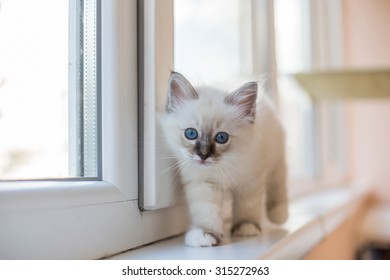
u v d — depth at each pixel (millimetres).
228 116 859
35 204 558
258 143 931
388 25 2795
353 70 1575
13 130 658
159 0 815
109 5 733
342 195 1995
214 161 835
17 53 665
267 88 1257
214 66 1321
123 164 742
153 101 792
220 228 852
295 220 1156
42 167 697
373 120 2805
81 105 743
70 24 749
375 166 2805
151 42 796
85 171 740
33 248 556
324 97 1922
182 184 880
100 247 679
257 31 1417
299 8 2129
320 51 2287
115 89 733
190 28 1141
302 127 2156
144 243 801
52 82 722
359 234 2207
